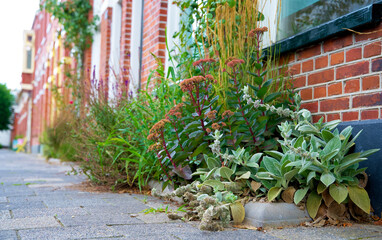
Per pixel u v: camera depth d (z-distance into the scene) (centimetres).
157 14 557
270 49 328
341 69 269
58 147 998
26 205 287
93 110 472
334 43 276
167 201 306
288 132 239
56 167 760
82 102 621
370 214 236
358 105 255
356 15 249
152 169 355
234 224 222
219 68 319
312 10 318
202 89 286
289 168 230
